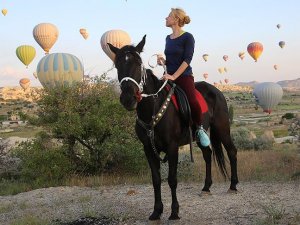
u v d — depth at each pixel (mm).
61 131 12586
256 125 75188
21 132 71250
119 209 7418
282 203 6957
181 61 6441
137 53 5668
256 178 9828
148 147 6230
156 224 6270
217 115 7789
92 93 13531
